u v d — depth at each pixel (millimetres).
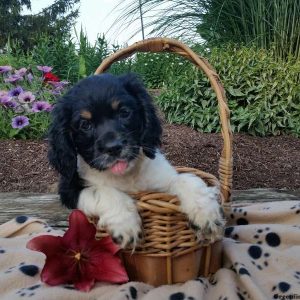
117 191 474
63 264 480
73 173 506
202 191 459
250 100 1290
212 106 1285
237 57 1329
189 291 454
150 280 475
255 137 1264
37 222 654
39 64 1577
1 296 473
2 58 1666
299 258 531
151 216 453
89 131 494
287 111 1315
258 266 521
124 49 590
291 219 661
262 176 1032
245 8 1487
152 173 513
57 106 520
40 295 445
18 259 552
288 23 1450
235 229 608
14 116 1205
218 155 1092
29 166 1062
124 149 476
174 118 1340
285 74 1333
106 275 472
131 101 512
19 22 5410
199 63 569
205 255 498
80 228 482
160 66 2033
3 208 808
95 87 507
